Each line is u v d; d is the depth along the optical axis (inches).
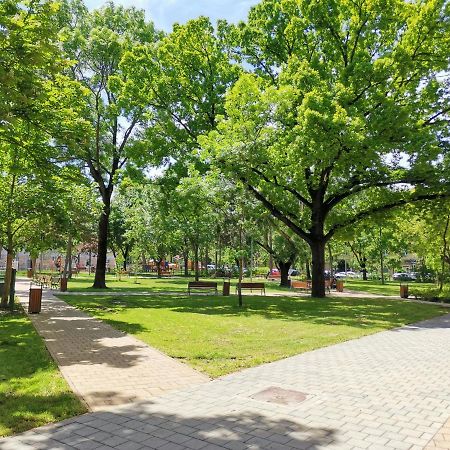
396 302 871.7
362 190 936.3
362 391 256.1
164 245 2028.8
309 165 739.4
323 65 863.7
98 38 1064.2
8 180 598.9
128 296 882.1
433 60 776.9
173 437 182.4
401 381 280.8
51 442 175.3
